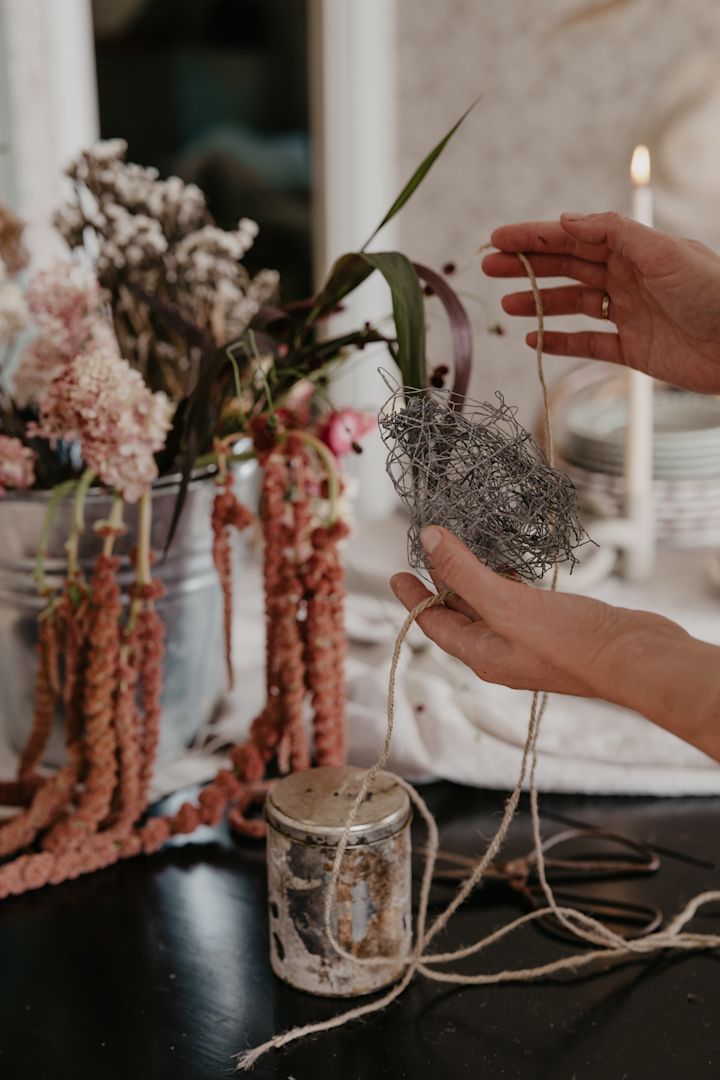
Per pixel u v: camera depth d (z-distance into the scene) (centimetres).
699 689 55
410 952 75
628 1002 71
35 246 146
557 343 85
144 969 76
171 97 162
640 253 73
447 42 171
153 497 86
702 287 71
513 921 79
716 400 146
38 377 90
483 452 65
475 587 58
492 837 90
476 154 174
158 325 106
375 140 174
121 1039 69
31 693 93
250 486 96
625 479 124
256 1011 71
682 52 157
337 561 86
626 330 81
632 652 57
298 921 71
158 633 86
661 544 129
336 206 175
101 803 86
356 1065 67
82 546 87
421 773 96
